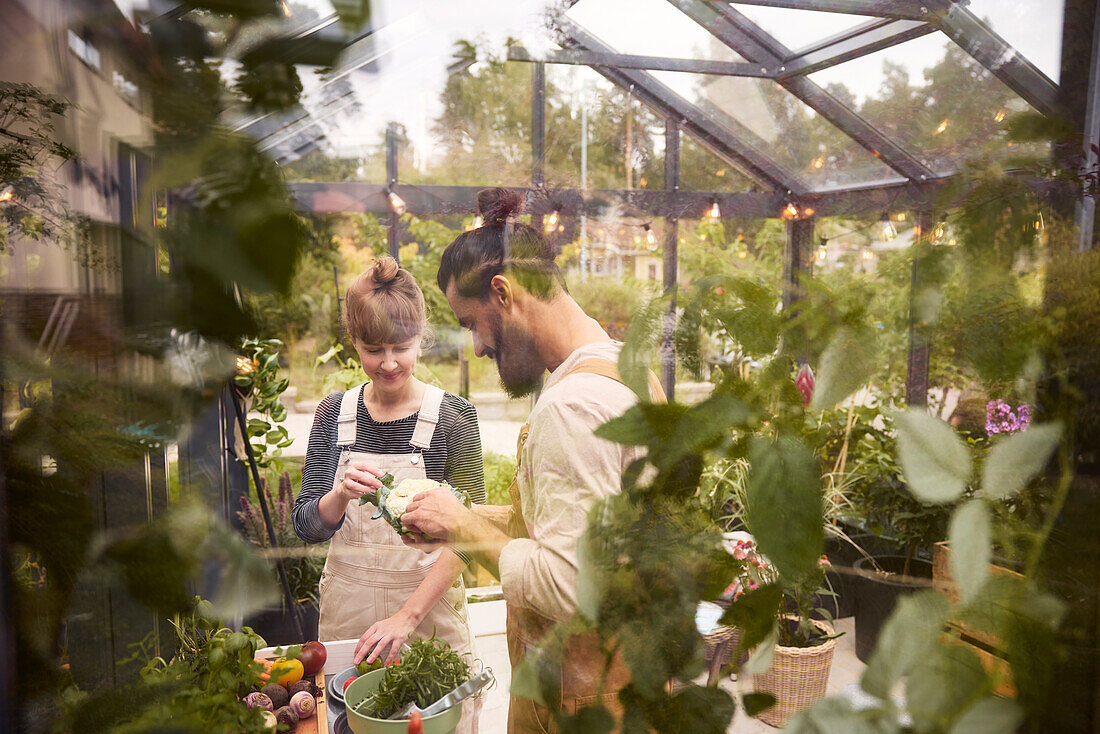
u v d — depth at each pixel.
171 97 0.44
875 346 0.49
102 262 0.45
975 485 0.46
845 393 0.47
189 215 0.45
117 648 0.50
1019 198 0.56
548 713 0.49
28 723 0.47
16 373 0.46
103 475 0.48
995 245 0.55
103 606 0.49
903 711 0.42
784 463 0.44
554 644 0.49
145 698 0.49
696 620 0.45
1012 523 0.48
